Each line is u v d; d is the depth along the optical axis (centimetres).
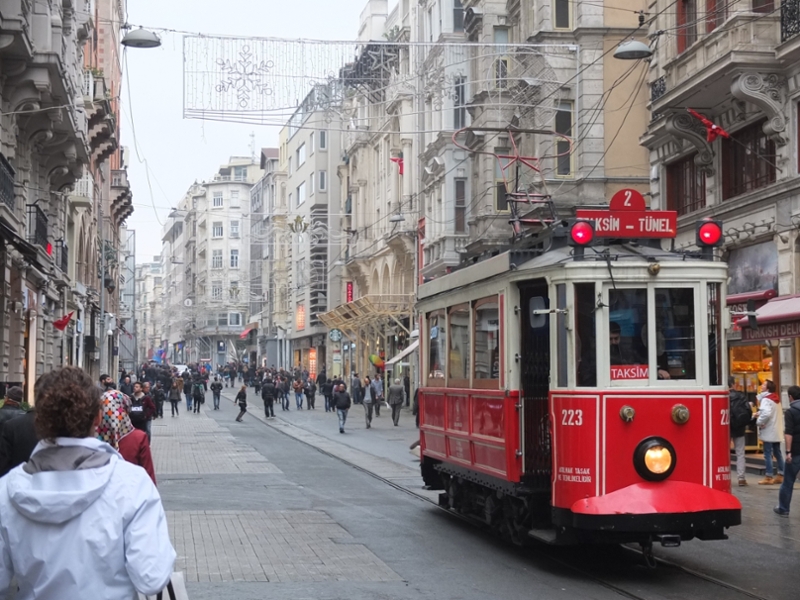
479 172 3594
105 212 5500
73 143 2792
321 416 4344
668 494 929
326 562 1019
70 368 356
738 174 2117
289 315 8556
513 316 1045
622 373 951
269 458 2333
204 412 4666
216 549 1092
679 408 948
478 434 1145
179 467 2084
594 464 935
